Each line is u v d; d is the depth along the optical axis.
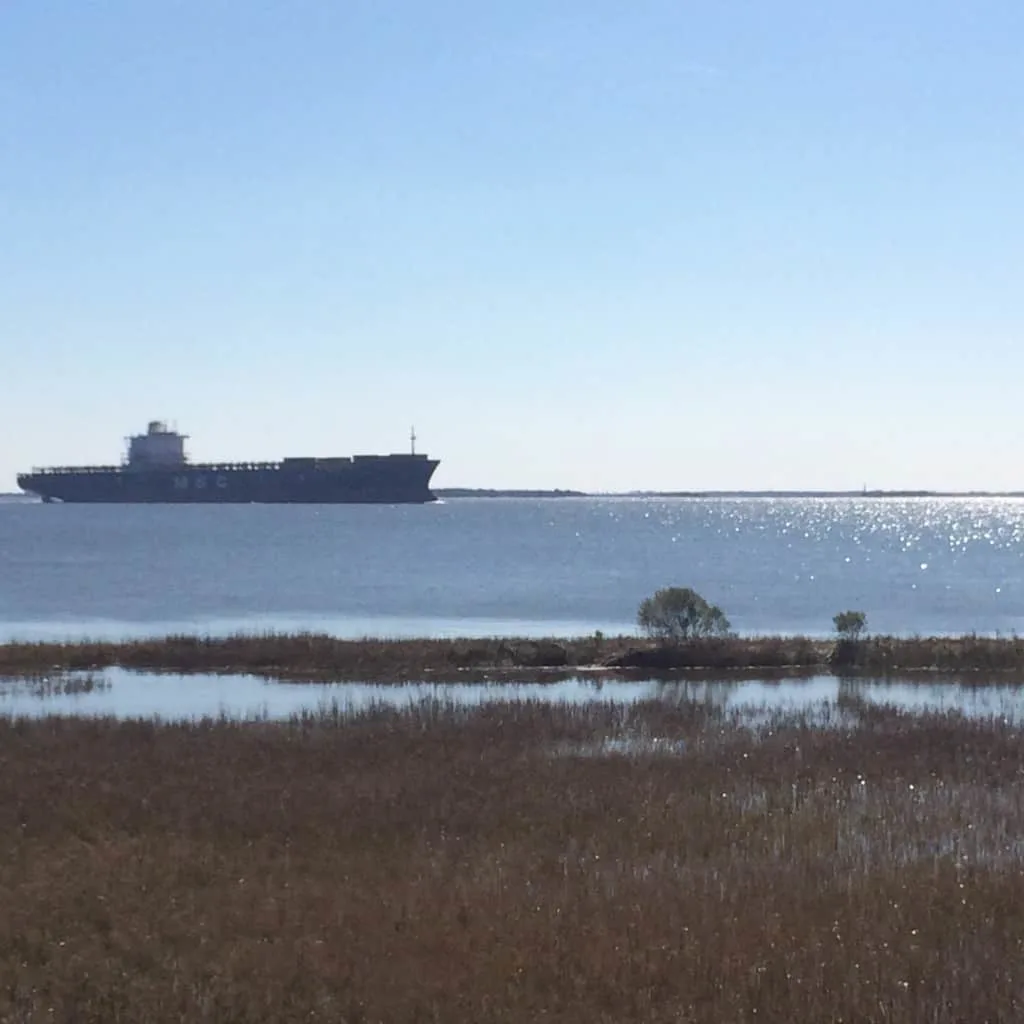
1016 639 65.38
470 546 191.50
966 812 27.78
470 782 30.70
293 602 105.00
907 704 48.12
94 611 97.44
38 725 38.62
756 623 88.75
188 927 19.34
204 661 60.69
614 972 17.52
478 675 57.88
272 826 26.30
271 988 16.75
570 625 86.88
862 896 21.12
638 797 29.20
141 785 29.94
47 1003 16.31
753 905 20.66
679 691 52.53
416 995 16.58
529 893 21.22
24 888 21.28
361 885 21.86
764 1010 16.25
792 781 31.08
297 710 45.38
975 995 16.62
